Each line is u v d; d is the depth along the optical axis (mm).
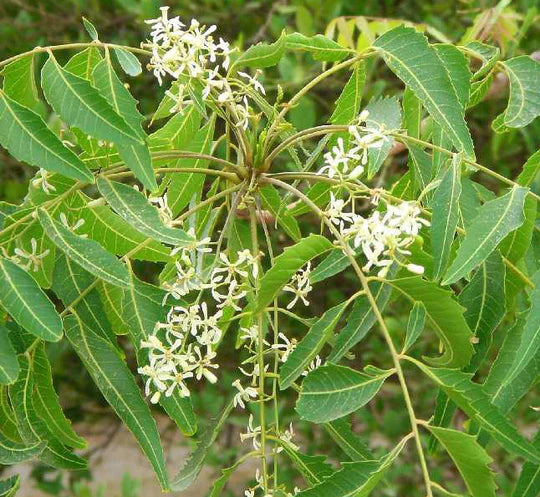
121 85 327
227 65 355
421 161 383
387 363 859
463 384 285
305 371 343
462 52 359
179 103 360
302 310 850
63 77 312
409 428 852
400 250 304
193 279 339
